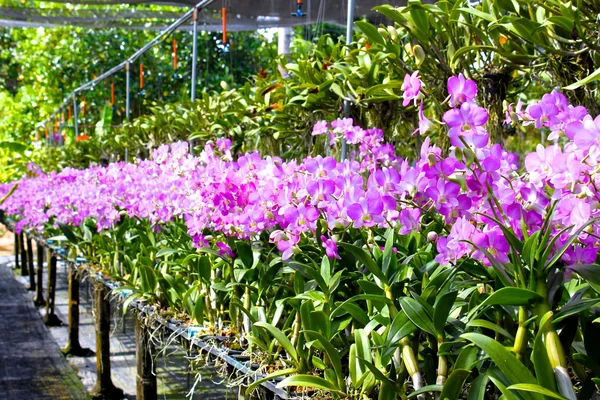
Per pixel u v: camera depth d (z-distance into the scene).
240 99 3.48
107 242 3.55
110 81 11.91
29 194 5.98
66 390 3.57
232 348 1.94
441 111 1.33
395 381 1.33
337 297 1.69
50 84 12.57
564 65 1.81
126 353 4.60
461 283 1.22
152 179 2.87
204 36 11.20
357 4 4.71
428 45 2.01
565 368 0.97
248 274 1.96
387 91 2.15
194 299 2.36
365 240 1.67
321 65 2.70
